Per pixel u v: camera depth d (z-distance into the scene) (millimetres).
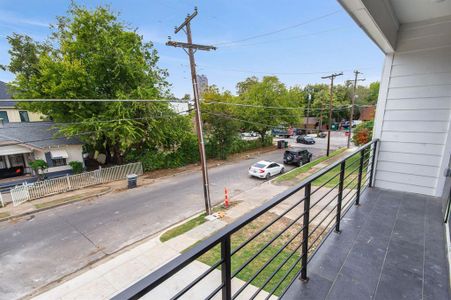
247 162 17656
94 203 9641
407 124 3207
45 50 14195
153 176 14016
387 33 2479
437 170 3072
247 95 24188
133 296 586
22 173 15039
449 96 2863
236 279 4133
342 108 38906
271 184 11492
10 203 10016
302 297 1549
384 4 2184
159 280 646
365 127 16234
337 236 2266
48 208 9211
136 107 13094
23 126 16000
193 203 9406
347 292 1581
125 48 13289
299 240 5422
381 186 3555
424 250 2012
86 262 5684
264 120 23203
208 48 8570
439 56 2844
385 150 3441
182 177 13641
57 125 13289
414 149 3203
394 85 3230
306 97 43625
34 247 6410
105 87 13898
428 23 2834
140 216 8219
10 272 5383
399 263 1854
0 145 12836
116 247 6293
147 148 15672
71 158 15438
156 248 5957
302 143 28688
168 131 15117
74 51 12773
